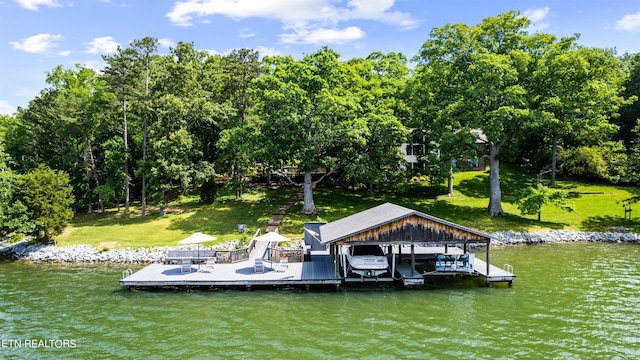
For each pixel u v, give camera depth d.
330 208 46.31
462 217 43.12
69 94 50.81
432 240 25.33
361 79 47.91
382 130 44.06
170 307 22.11
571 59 38.66
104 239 38.31
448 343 17.36
